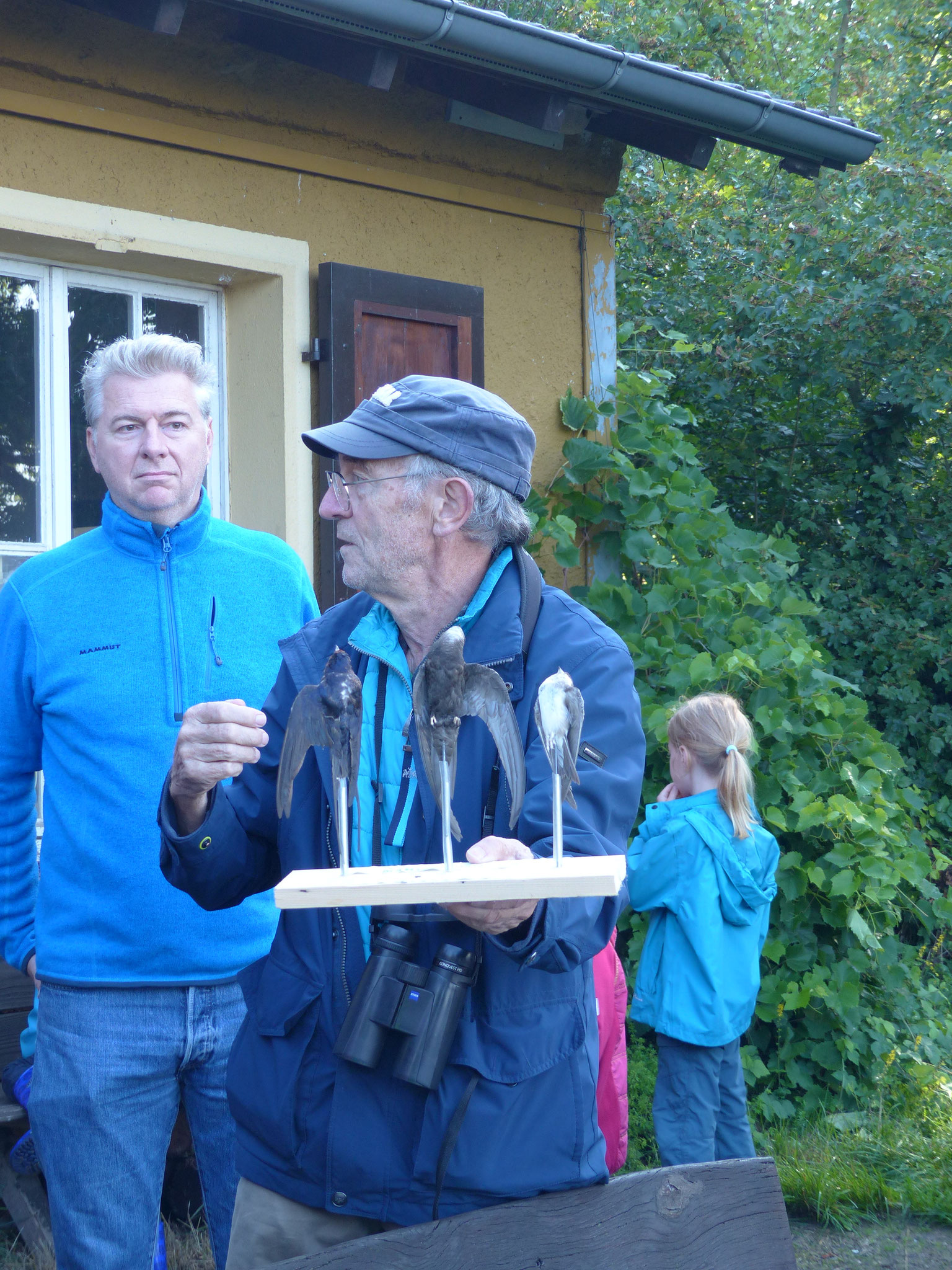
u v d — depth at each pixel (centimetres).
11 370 392
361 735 173
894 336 816
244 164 417
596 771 171
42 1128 243
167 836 180
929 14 985
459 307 466
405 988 165
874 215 872
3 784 261
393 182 455
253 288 432
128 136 388
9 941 265
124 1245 243
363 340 439
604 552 533
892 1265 378
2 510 390
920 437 888
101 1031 240
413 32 390
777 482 907
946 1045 518
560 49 423
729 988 374
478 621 181
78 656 250
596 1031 180
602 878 141
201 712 173
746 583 523
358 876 151
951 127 999
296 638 203
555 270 511
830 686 530
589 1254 154
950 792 788
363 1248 147
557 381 515
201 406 263
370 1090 169
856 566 830
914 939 640
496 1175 161
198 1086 251
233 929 249
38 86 370
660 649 496
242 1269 180
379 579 184
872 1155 435
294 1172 176
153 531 257
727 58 1105
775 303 847
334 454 189
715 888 372
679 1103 372
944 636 788
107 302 412
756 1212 162
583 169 514
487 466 181
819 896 493
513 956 155
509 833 173
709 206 985
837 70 1141
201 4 395
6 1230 359
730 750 386
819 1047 476
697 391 877
